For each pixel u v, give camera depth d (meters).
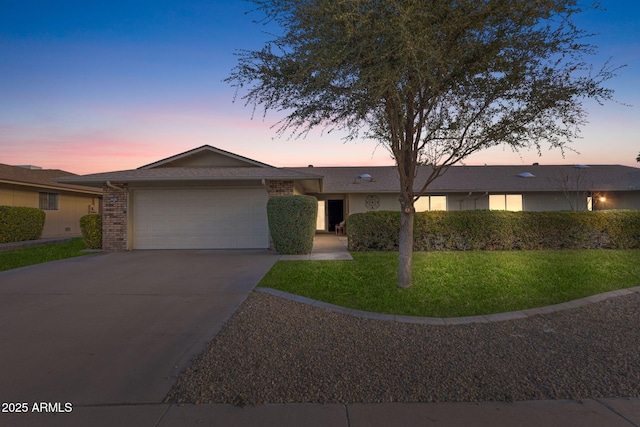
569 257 10.98
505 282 7.91
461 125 7.27
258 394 3.68
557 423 3.20
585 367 4.21
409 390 3.74
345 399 3.59
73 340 5.07
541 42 6.62
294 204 12.20
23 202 19.78
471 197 21.70
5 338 5.14
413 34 5.80
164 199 14.20
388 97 6.76
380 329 5.44
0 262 11.25
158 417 3.30
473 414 3.34
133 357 4.53
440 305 6.51
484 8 6.07
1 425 3.17
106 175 13.75
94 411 3.39
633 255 11.36
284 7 6.52
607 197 21.72
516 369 4.18
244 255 12.20
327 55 6.03
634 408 3.42
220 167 15.92
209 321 5.79
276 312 6.16
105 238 13.96
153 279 8.66
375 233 13.20
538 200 21.69
